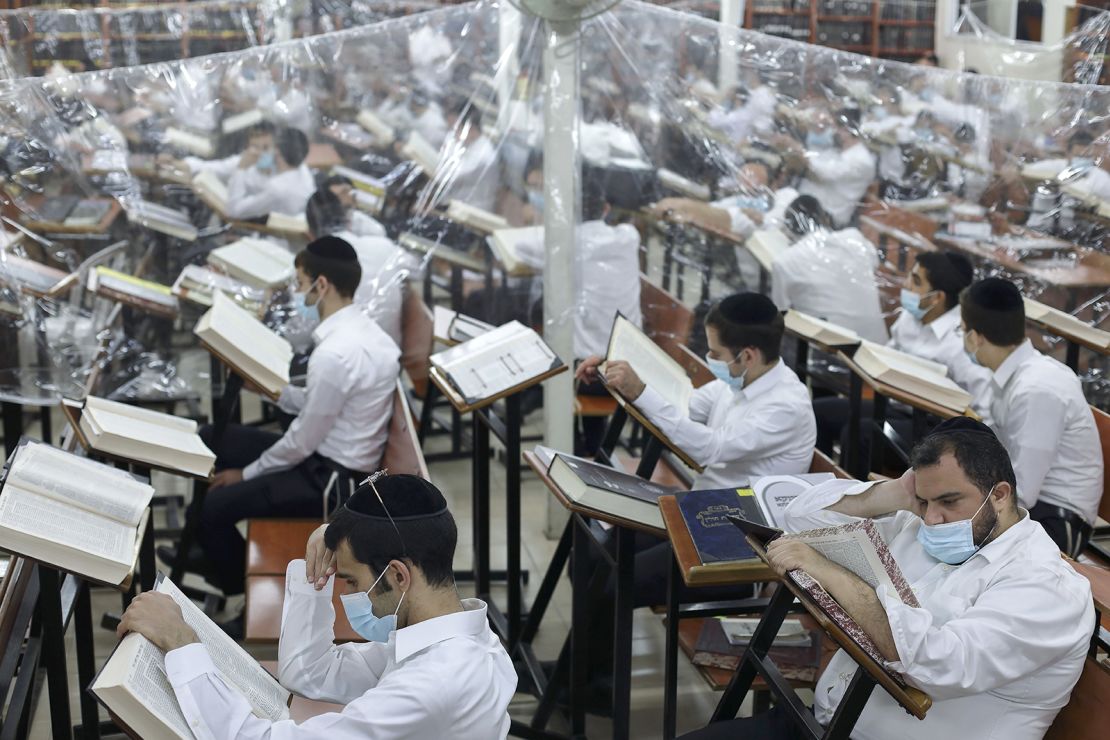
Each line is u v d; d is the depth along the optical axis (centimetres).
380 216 457
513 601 301
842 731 173
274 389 299
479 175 444
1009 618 173
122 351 421
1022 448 283
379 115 466
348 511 168
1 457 417
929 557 201
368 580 167
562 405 371
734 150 435
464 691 158
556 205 360
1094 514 290
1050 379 284
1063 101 433
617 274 407
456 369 287
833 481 224
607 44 428
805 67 435
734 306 282
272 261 418
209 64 434
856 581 169
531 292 450
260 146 440
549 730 277
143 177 431
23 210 402
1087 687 184
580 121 421
